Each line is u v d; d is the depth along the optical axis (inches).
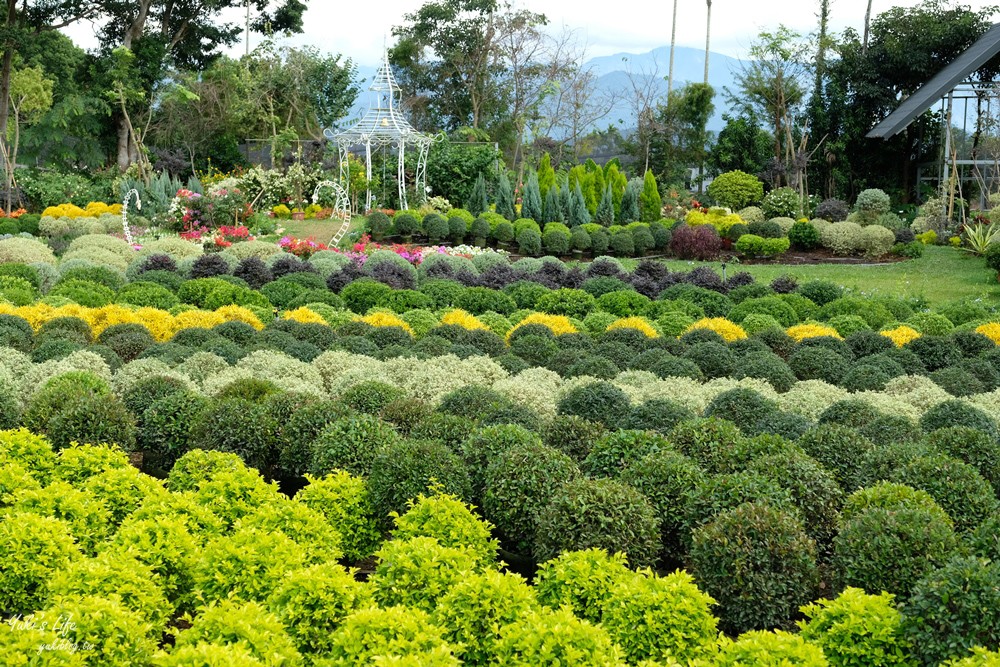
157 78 1641.2
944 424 306.5
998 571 178.5
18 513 213.3
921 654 176.6
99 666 168.1
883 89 1601.9
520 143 1811.0
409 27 1914.4
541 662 164.6
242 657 155.9
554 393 362.0
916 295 824.9
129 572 194.9
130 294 583.5
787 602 208.7
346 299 630.5
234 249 868.6
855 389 396.8
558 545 224.8
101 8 1616.6
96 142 1658.5
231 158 1683.1
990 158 1283.2
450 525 226.1
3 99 1448.1
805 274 968.9
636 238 1089.4
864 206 1209.4
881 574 202.8
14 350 379.9
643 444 265.7
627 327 498.0
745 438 273.4
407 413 305.6
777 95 1592.0
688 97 1711.4
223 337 444.5
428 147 1349.7
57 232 1103.0
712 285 721.6
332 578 190.2
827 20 1662.2
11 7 1482.5
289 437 293.3
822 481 246.5
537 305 625.3
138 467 322.3
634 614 183.6
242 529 213.3
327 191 1250.6
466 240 1114.7
